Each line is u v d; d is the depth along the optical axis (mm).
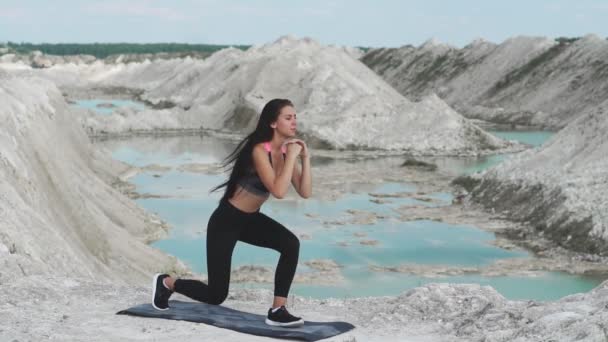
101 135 78000
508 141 72312
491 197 40188
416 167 56125
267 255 27656
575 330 5031
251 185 5625
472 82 127125
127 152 62812
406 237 31953
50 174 23375
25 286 7316
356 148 68938
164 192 41906
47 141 27359
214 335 5680
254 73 96125
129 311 6301
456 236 32344
